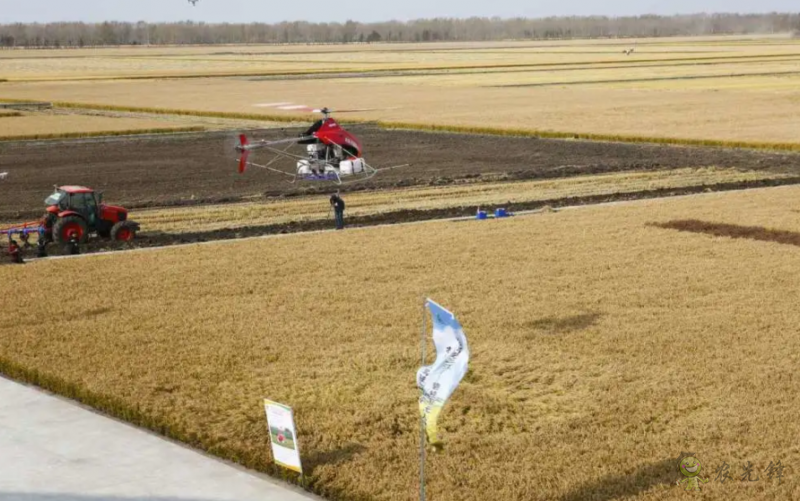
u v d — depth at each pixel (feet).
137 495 60.18
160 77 624.59
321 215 170.30
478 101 408.87
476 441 68.23
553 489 60.29
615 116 337.72
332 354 88.43
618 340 90.53
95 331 96.78
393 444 68.44
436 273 119.75
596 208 168.14
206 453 67.92
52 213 146.20
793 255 126.72
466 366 56.34
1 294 112.68
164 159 245.04
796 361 83.76
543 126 308.60
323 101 416.26
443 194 191.72
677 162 232.94
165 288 114.73
